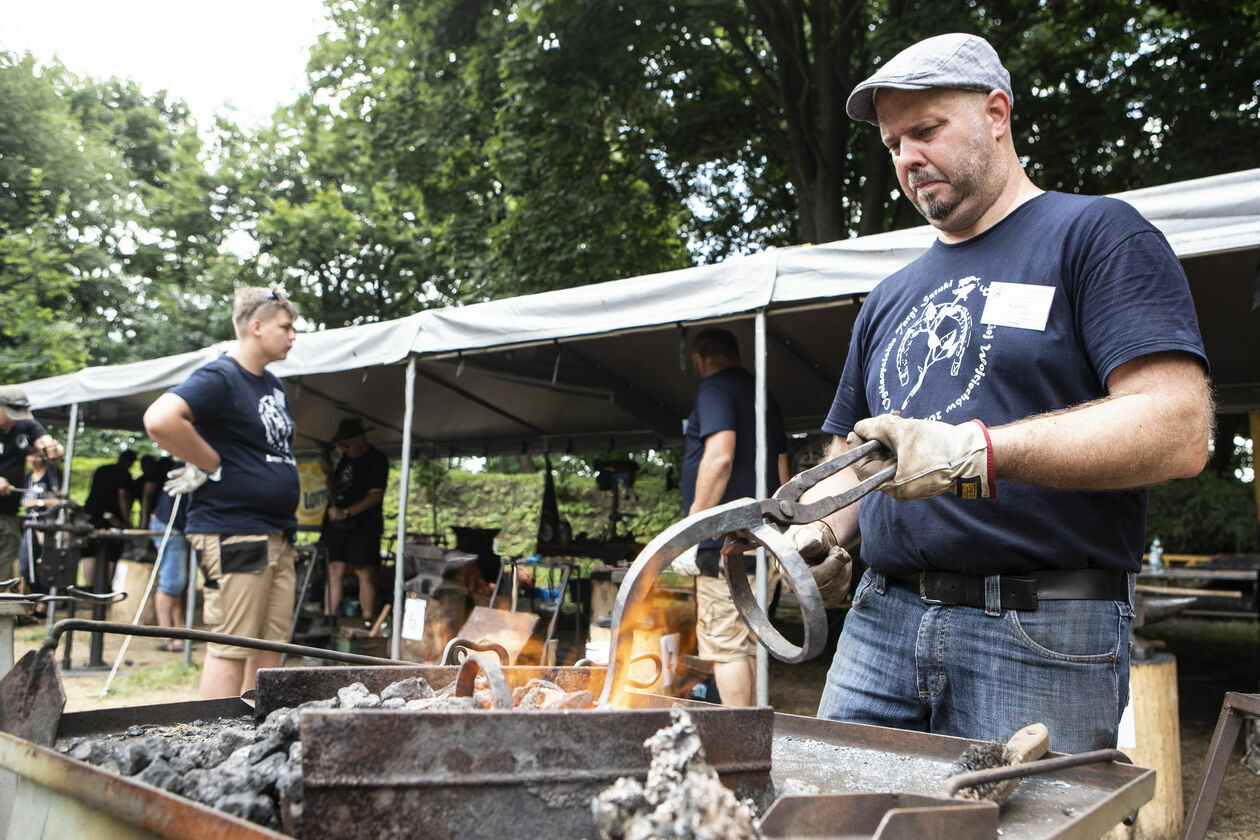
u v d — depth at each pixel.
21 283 10.91
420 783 0.83
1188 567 8.37
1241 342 4.69
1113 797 1.05
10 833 1.07
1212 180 2.70
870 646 1.70
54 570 5.81
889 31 7.44
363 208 16.61
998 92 1.56
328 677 1.32
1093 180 8.96
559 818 0.87
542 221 9.51
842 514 1.84
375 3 10.74
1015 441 1.20
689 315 3.73
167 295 15.87
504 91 9.51
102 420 8.19
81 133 19.03
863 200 8.76
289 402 6.98
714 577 3.51
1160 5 8.24
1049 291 1.47
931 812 0.85
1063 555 1.44
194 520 3.27
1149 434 1.23
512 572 5.33
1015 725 1.45
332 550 6.48
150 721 1.41
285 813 0.87
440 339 4.50
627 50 8.69
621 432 8.45
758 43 9.77
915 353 1.64
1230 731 2.20
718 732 0.97
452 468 14.81
